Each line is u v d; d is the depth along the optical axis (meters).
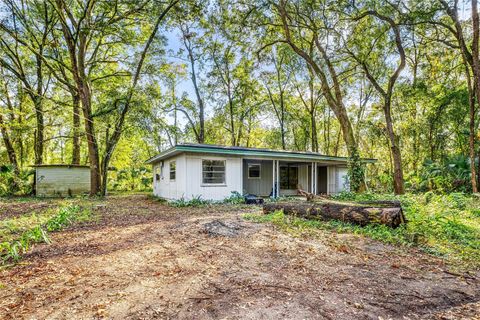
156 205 12.08
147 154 33.28
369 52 15.27
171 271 3.62
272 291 2.96
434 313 2.54
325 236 5.39
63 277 3.46
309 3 14.41
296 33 19.02
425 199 10.16
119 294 2.95
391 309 2.59
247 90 26.69
